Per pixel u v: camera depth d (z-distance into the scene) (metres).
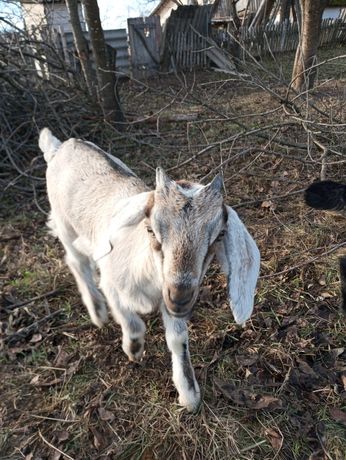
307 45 1.79
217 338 0.83
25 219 1.31
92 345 0.85
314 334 0.83
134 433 0.68
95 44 1.69
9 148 1.54
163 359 0.80
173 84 3.17
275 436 0.67
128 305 0.70
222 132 1.74
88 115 1.80
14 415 0.73
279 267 1.00
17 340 0.87
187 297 0.49
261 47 3.81
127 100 2.58
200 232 0.51
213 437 0.67
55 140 0.97
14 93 1.70
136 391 0.75
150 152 1.65
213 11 3.81
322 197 0.75
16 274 1.08
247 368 0.77
